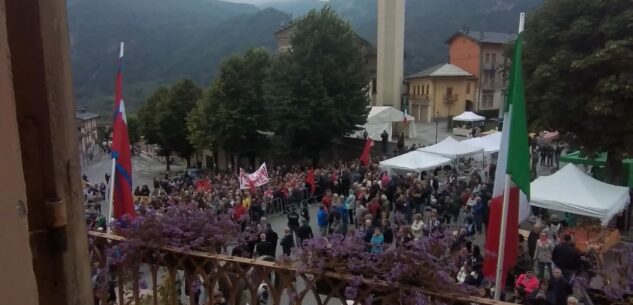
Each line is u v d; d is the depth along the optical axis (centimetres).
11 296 102
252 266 370
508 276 1100
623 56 1675
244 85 4006
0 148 100
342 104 3484
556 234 1289
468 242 1062
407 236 356
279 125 3572
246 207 1898
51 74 132
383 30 5222
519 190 618
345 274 330
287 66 3494
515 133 596
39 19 129
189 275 412
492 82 6431
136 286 429
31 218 132
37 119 131
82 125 9244
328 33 3522
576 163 2133
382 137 3575
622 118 1756
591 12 1834
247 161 4391
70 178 139
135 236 417
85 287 146
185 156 5941
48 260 135
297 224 1653
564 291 812
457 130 4809
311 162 3619
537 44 2011
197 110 4634
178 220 416
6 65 102
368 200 1884
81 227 144
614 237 1384
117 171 628
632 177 1908
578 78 1825
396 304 317
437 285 308
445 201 1794
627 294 350
